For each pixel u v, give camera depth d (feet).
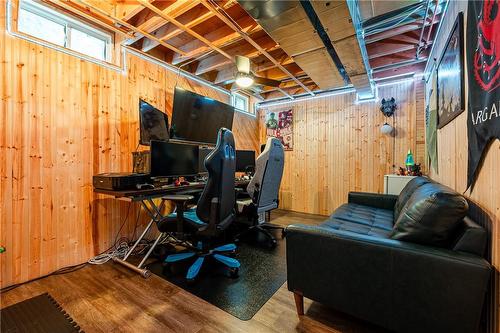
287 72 11.33
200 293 5.83
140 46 9.45
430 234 3.85
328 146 14.62
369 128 13.34
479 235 3.54
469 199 4.76
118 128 8.56
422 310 3.65
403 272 3.76
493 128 3.60
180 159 8.57
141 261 7.20
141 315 5.00
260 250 8.57
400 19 7.86
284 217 13.84
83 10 7.17
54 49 6.92
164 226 6.65
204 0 6.63
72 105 7.30
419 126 11.98
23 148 6.31
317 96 15.02
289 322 4.81
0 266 5.93
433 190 4.43
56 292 5.84
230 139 6.77
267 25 7.02
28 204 6.40
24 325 4.70
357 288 4.16
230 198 6.79
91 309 5.20
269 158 8.96
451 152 6.28
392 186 10.24
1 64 5.96
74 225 7.32
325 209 14.67
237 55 9.76
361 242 4.12
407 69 11.82
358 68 9.31
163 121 8.98
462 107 5.19
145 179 7.24
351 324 4.74
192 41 9.71
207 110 11.04
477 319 3.33
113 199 8.33
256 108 17.21
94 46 8.43
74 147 7.34
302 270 4.72
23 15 6.72
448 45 6.33
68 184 7.20
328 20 6.56
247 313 5.08
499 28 3.39
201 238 6.81
